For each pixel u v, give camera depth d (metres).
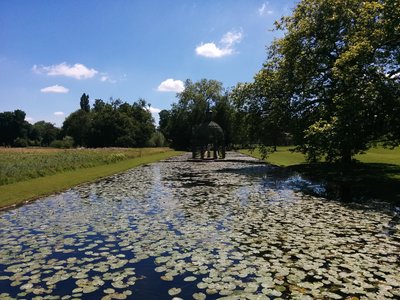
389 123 16.30
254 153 54.94
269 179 20.61
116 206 12.70
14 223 10.11
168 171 26.97
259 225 9.65
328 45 22.17
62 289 5.56
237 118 29.89
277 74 25.55
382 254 7.13
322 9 22.17
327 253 7.21
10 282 5.83
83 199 14.24
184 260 6.89
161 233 8.91
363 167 23.02
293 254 7.16
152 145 93.06
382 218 10.27
